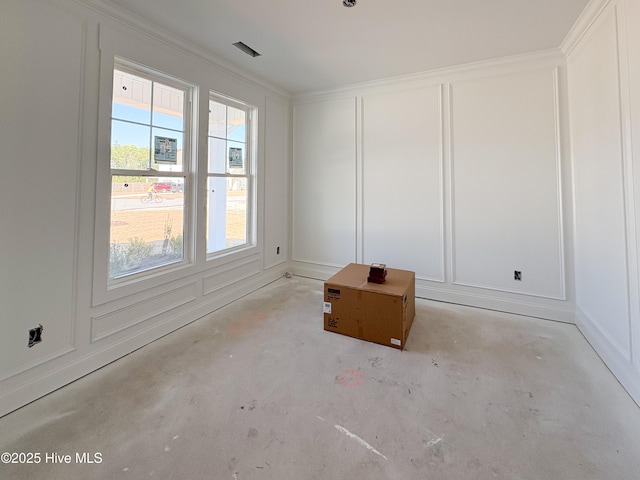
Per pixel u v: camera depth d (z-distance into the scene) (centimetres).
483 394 182
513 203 302
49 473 129
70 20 187
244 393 182
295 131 424
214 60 291
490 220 313
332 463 135
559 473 130
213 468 132
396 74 336
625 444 144
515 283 305
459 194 326
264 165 381
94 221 206
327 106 397
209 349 234
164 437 149
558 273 287
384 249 371
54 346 186
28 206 172
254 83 353
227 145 336
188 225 285
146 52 233
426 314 303
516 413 166
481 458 138
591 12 213
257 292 368
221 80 306
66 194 190
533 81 287
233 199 348
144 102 244
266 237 393
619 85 189
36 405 171
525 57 285
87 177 201
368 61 304
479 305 322
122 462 135
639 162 171
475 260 322
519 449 142
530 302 299
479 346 240
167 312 261
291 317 294
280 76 346
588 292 249
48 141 179
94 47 201
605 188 212
